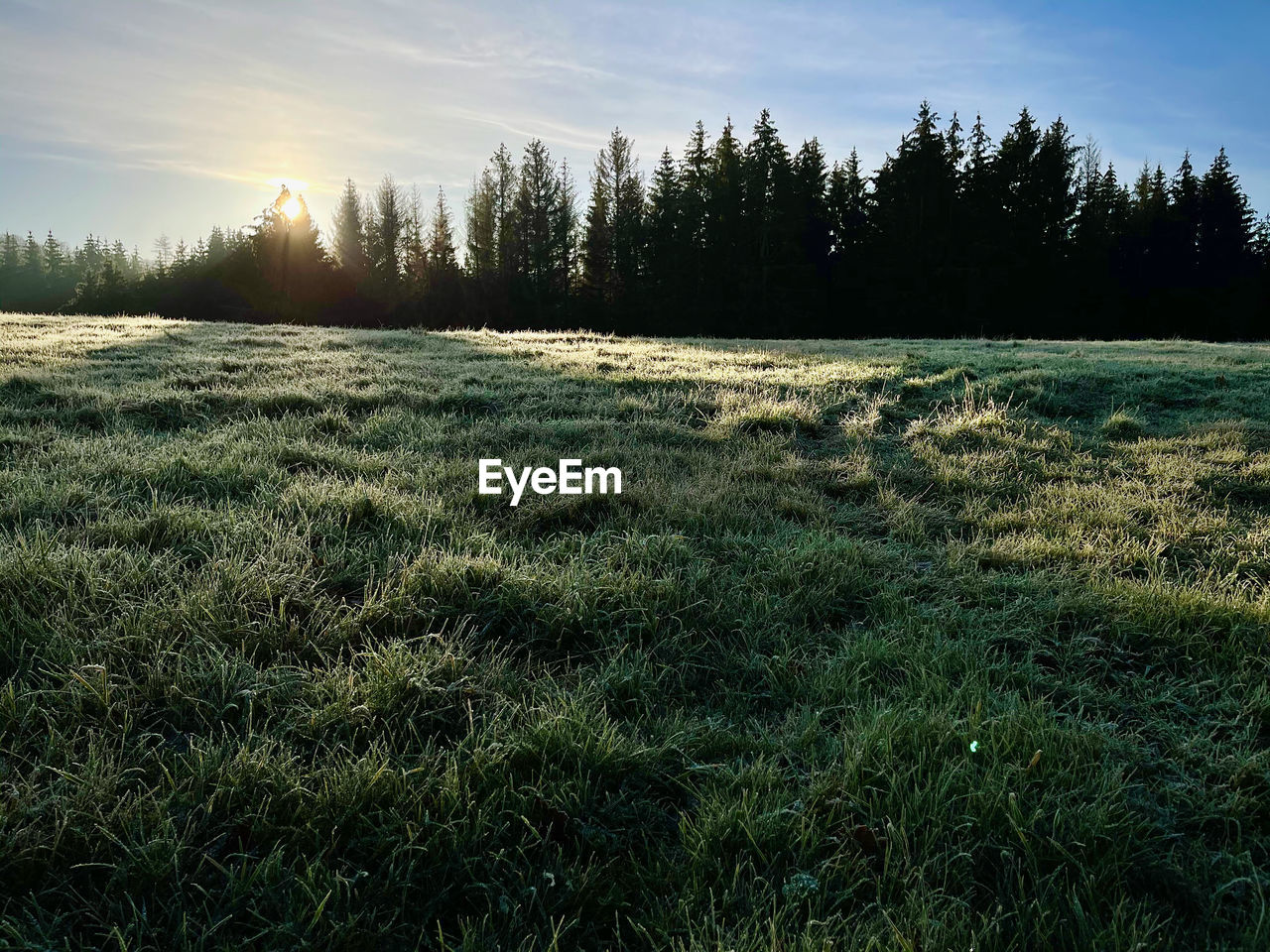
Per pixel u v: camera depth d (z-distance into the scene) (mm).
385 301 56188
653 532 5129
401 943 2135
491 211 57125
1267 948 2135
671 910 2238
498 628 3836
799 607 4152
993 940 2113
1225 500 6199
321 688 3057
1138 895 2361
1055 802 2615
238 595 3705
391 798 2547
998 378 10945
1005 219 45844
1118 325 47125
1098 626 3965
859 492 6539
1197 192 48844
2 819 2264
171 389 9180
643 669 3438
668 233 50938
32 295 132000
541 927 2178
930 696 3309
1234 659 3664
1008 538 5270
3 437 6496
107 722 2805
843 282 47562
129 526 4398
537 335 20109
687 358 14391
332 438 7211
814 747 2953
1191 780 2854
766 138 46688
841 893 2260
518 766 2781
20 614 3311
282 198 52812
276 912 2160
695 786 2791
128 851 2230
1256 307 46375
